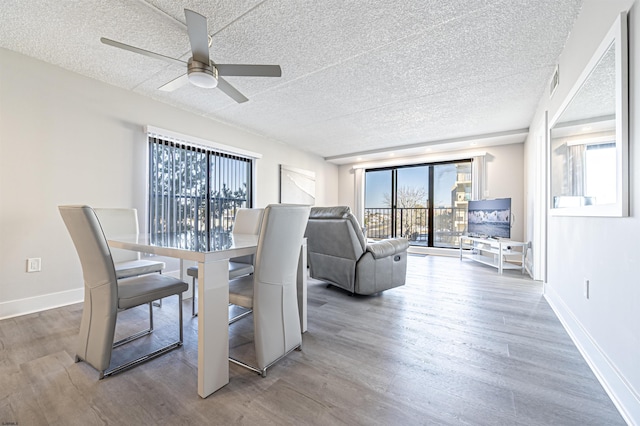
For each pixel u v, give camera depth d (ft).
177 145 11.75
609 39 4.48
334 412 3.95
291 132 15.47
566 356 5.51
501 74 8.93
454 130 14.89
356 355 5.56
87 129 9.04
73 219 4.58
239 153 14.42
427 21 6.48
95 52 7.77
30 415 3.83
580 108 5.91
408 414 3.91
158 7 6.05
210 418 3.82
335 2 5.88
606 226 4.70
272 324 5.05
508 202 14.10
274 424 3.72
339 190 23.66
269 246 4.79
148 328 6.74
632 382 3.83
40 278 8.02
